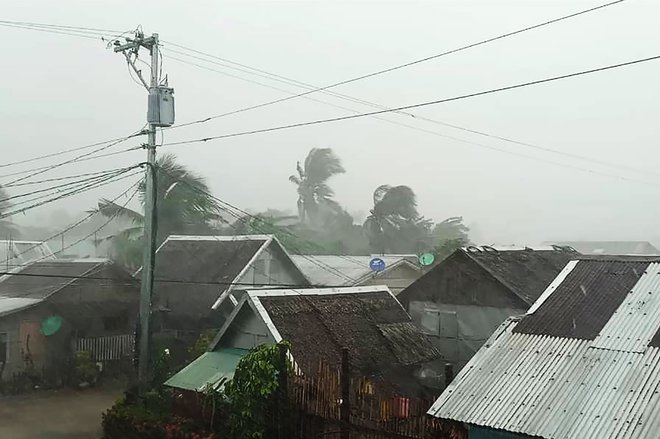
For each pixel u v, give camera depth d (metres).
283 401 12.62
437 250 36.06
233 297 25.05
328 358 15.41
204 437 13.60
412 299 21.08
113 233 40.12
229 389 13.22
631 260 11.48
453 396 9.56
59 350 23.84
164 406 15.60
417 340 18.16
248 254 27.59
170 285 27.16
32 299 23.78
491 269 19.50
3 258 36.53
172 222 34.09
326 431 11.81
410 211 49.06
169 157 34.16
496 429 8.70
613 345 9.37
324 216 54.59
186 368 16.42
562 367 9.32
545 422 8.45
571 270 11.84
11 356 22.66
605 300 10.55
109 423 15.97
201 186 34.81
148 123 17.16
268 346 13.04
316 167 54.47
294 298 17.33
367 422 11.26
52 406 20.45
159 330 26.03
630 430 7.80
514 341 10.27
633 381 8.54
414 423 10.47
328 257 34.81
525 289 19.06
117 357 24.92
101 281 25.33
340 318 17.39
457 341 19.89
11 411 19.80
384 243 48.50
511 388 9.29
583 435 8.01
